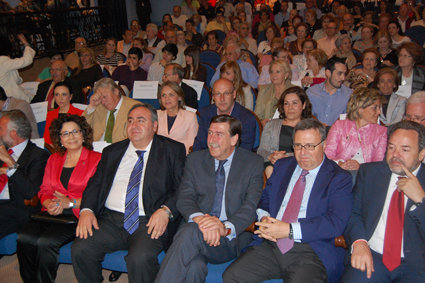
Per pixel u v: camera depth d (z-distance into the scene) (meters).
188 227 2.17
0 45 6.15
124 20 12.02
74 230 2.52
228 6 11.96
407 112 2.63
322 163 2.22
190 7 11.92
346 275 2.01
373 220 2.05
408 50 3.97
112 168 2.62
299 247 2.12
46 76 5.72
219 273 2.17
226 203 2.37
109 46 6.71
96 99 3.58
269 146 3.19
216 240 2.08
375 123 2.79
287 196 2.29
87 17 10.31
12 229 2.73
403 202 1.98
